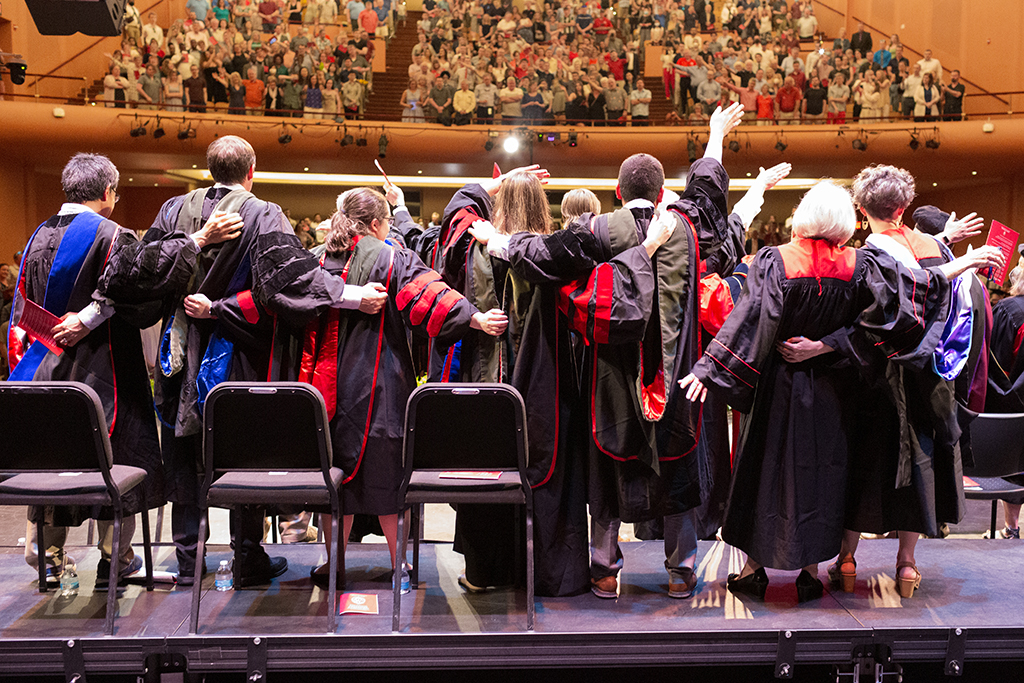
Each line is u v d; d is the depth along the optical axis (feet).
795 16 60.34
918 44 58.75
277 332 9.62
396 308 9.58
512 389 8.60
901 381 9.14
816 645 8.87
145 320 9.39
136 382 9.87
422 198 60.18
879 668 8.91
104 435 8.51
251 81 48.24
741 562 11.05
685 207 9.68
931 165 48.44
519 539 10.19
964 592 10.02
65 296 9.53
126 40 50.21
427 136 48.62
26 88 48.29
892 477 9.50
